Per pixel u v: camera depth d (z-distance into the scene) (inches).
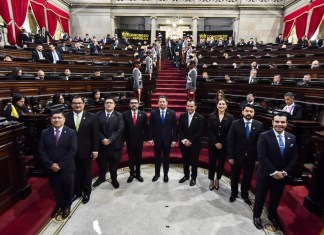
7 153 104.1
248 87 229.3
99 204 125.3
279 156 101.5
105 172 148.8
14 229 97.9
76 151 111.0
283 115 101.2
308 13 488.4
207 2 609.3
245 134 123.0
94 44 439.2
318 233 95.9
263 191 105.6
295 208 114.2
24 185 113.4
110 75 293.0
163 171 159.0
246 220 114.3
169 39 524.7
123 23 736.3
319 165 103.6
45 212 110.3
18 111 154.3
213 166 141.9
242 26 616.1
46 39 452.8
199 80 264.7
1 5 387.9
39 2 490.3
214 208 124.1
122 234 102.7
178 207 124.3
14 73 197.0
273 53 414.3
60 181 109.4
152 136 152.0
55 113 106.7
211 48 502.0
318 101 176.4
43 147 107.3
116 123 143.4
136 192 138.9
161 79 372.2
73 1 628.4
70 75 262.5
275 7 596.7
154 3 616.7
